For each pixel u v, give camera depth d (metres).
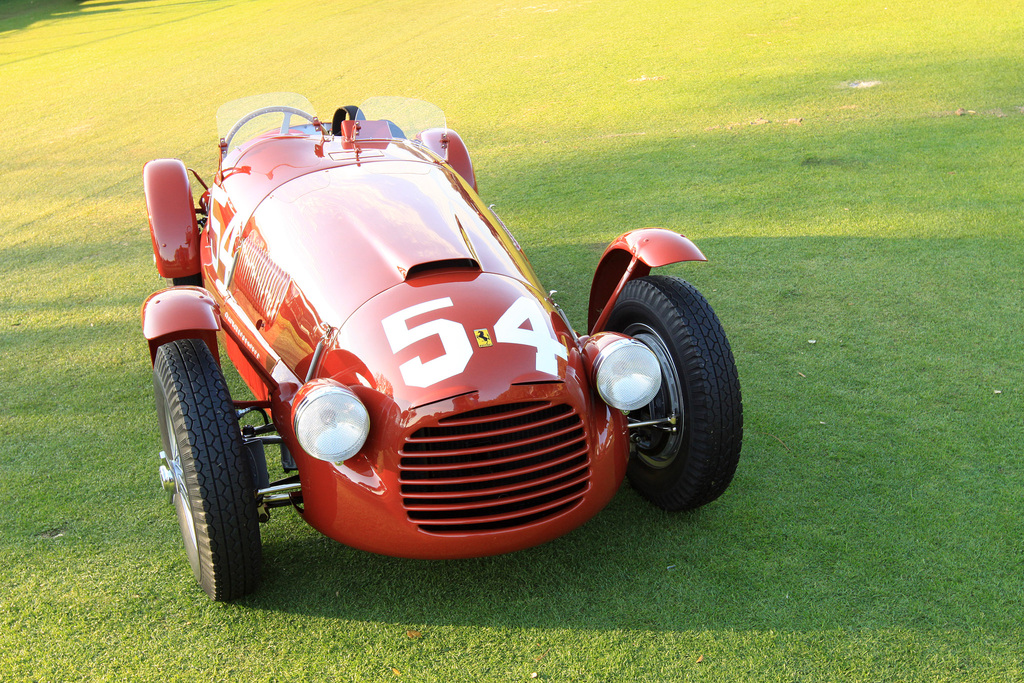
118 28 20.25
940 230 5.48
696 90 9.63
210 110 10.55
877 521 2.97
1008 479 3.15
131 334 4.69
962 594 2.62
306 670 2.43
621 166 7.24
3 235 6.47
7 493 3.27
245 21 19.66
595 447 2.65
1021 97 8.30
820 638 2.48
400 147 3.93
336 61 13.45
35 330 4.77
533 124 8.81
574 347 2.84
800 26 12.85
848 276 4.93
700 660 2.42
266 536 3.04
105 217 6.82
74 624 2.61
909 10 13.23
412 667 2.44
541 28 15.03
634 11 15.93
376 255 2.95
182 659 2.47
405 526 2.47
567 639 2.52
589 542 2.95
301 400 2.39
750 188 6.50
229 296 3.57
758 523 3.00
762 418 3.63
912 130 7.59
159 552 2.94
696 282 4.96
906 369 3.94
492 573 2.81
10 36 20.25
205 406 2.48
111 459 3.50
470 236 3.13
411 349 2.55
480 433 2.46
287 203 3.37
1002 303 4.49
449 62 12.59
